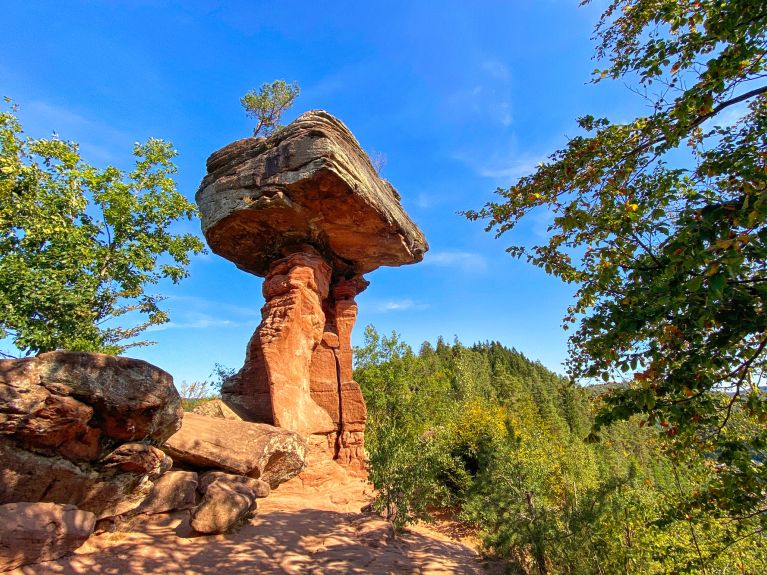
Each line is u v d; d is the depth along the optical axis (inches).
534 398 2421.3
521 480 422.9
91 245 700.0
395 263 768.9
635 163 245.6
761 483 212.1
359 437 634.8
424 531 476.1
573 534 369.7
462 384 1665.8
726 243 118.2
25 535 238.8
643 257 216.8
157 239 812.6
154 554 281.9
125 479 314.8
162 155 797.2
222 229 586.2
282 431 481.1
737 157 196.1
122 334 732.7
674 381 170.4
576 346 270.1
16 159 603.2
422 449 458.9
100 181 725.3
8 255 556.1
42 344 546.0
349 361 683.4
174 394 341.4
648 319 167.9
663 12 220.8
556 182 269.7
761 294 144.9
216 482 365.1
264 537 331.9
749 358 172.1
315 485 528.4
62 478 277.0
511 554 383.6
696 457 290.7
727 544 267.6
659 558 346.0
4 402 247.8
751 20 165.9
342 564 298.8
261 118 1119.0
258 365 596.7
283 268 605.9
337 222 600.1
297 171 523.5
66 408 266.4
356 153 602.9
